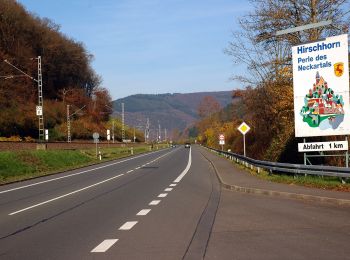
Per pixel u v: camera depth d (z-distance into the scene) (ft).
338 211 43.73
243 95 131.75
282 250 28.07
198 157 199.00
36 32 377.91
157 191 65.46
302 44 69.26
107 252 28.48
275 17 97.76
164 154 246.88
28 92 339.57
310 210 44.62
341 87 66.95
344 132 67.00
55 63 398.21
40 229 37.11
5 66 313.73
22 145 163.43
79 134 376.27
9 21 341.21
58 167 139.23
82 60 437.58
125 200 55.42
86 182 83.46
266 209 46.01
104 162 167.22
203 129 444.55
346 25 92.27
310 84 68.95
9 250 29.55
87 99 438.81
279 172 81.82
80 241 31.96
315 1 92.63
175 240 31.68
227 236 32.83
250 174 88.63
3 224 39.88
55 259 26.99
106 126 458.09
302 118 69.62
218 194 61.21
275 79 105.91
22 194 66.13
